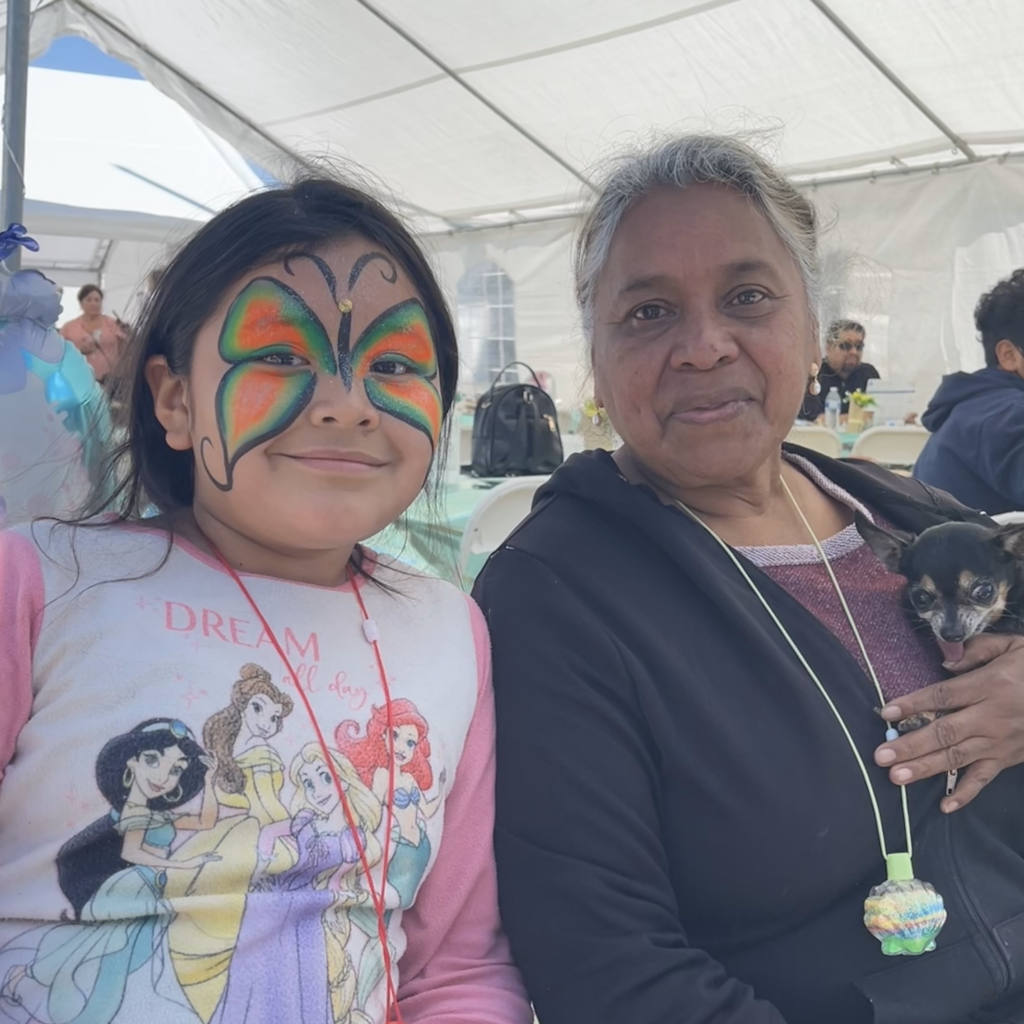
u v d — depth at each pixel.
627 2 4.64
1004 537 1.42
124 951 0.93
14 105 2.21
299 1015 0.97
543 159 6.75
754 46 4.97
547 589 1.30
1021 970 1.23
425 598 1.30
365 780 1.09
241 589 1.13
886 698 1.34
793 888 1.20
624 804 1.18
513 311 8.17
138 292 1.31
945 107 5.50
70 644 1.01
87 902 0.94
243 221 1.13
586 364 1.66
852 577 1.46
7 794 0.98
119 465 1.27
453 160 6.92
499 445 4.11
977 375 3.39
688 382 1.35
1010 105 5.41
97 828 0.96
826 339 1.57
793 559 1.44
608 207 1.43
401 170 7.22
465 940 1.19
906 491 1.71
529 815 1.19
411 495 1.17
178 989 0.93
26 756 0.99
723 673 1.25
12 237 1.39
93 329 6.71
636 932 1.12
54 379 1.39
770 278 1.36
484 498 2.89
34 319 1.38
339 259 1.12
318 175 1.33
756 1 4.57
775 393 1.37
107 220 6.63
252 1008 0.95
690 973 1.11
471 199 7.73
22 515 1.34
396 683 1.17
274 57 5.80
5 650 0.99
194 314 1.11
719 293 1.35
